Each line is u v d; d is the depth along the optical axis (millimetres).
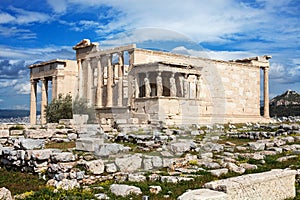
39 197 9789
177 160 14633
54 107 42969
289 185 10125
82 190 10633
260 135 25812
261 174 9688
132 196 10141
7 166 14555
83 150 15117
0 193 8836
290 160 16047
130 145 17094
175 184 11422
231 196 8414
